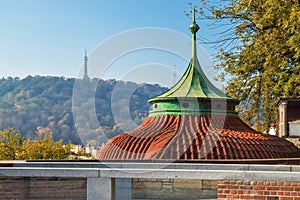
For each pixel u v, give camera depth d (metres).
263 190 8.66
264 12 20.31
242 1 19.75
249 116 22.95
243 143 11.80
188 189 9.99
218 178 8.91
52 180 9.94
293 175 8.52
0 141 20.53
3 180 9.63
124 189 9.99
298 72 17.66
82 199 10.00
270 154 11.84
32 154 19.34
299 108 20.22
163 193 10.04
